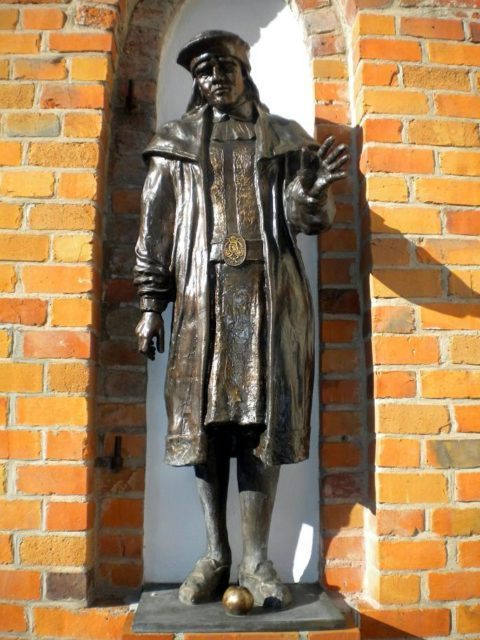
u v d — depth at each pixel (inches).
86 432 80.4
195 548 87.5
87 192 84.1
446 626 79.4
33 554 78.6
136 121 94.3
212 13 100.1
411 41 90.1
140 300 79.7
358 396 88.8
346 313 90.1
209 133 81.4
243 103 83.6
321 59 96.1
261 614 71.1
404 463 81.4
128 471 87.0
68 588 78.4
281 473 89.6
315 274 93.1
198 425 72.4
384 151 87.2
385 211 86.0
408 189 86.7
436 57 90.0
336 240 91.2
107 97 88.0
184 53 81.7
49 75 86.5
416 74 89.4
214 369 73.4
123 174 92.8
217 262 75.6
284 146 79.7
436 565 80.2
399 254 85.2
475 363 83.8
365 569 85.7
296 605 74.3
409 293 84.6
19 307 81.8
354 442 88.2
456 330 84.3
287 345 74.5
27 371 80.8
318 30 97.0
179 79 98.5
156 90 96.0
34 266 82.5
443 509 81.0
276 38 100.1
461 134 88.6
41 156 84.7
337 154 69.8
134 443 87.6
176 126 81.8
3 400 80.4
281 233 77.5
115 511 86.1
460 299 85.0
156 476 88.6
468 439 82.4
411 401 82.5
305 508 88.8
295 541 88.1
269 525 78.6
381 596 79.5
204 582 75.9
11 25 87.6
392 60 89.5
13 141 84.8
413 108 88.5
